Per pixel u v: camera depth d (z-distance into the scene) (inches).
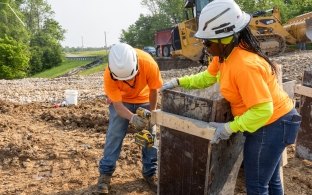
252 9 1455.5
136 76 152.0
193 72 614.2
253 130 109.8
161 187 145.3
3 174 193.8
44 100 413.4
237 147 137.4
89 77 722.8
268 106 106.0
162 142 140.7
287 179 176.6
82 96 432.1
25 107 352.5
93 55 3329.2
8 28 2186.3
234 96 113.3
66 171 193.9
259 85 106.1
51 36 2770.7
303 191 166.9
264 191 121.3
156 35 975.6
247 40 112.8
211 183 131.0
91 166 199.3
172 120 133.6
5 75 1814.7
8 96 445.4
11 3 2316.7
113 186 173.6
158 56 981.2
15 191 173.3
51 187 177.0
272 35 676.7
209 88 151.4
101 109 327.9
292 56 641.0
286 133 115.6
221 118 127.0
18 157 211.5
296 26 691.4
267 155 116.7
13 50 1824.6
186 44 709.9
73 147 225.1
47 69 2620.6
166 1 2209.6
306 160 195.8
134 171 189.8
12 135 251.9
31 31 2714.1
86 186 176.2
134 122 148.1
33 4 2748.5
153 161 170.2
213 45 114.0
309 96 185.6
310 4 1249.4
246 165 121.4
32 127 276.8
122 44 147.0
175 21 2210.9
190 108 130.7
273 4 1339.8
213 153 127.2
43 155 214.1
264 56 112.9
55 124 285.4
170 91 135.4
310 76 185.9
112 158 163.3
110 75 147.6
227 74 111.7
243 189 166.1
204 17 112.6
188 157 133.6
